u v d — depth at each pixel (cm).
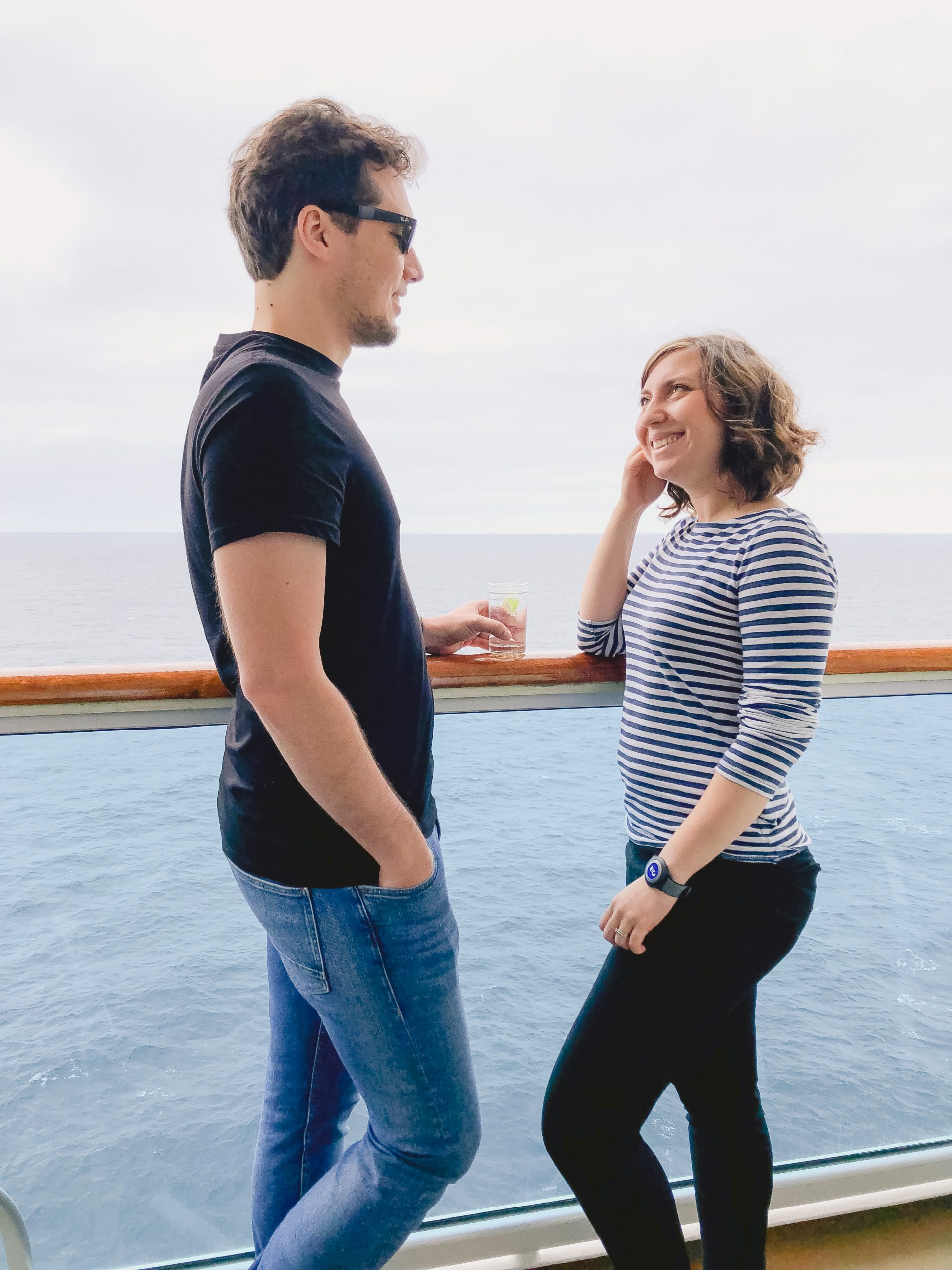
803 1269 135
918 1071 145
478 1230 128
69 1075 118
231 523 69
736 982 100
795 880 101
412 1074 90
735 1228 108
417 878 80
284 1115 112
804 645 91
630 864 114
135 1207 121
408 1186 93
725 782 92
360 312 84
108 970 118
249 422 70
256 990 123
